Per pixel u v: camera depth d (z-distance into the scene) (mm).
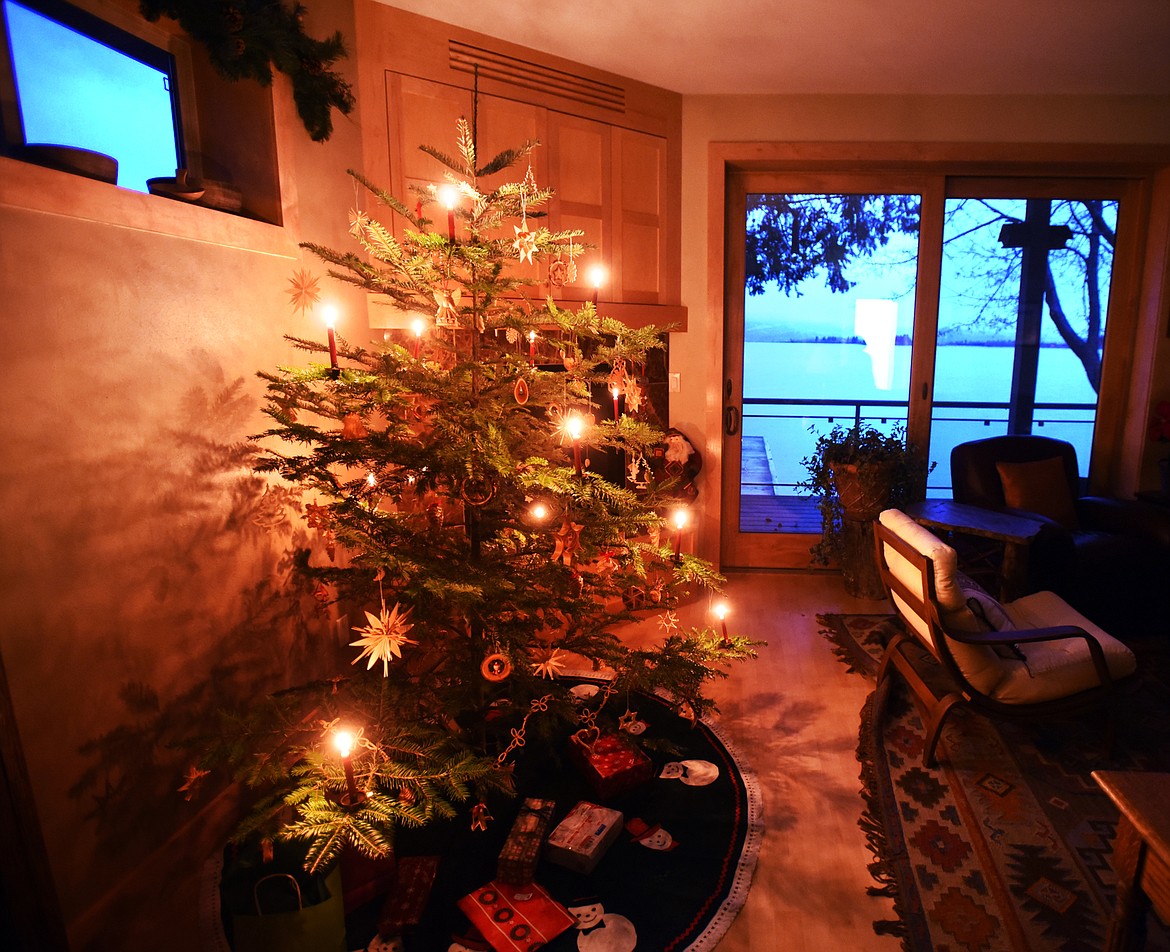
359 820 1589
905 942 1717
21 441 1448
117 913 1686
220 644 2057
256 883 1488
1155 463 4051
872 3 2648
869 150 3777
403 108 2715
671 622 2441
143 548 1771
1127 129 3719
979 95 3723
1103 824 2100
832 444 3865
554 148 3174
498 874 1865
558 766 2299
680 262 3836
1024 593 3221
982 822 2113
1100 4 2648
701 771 2375
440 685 2316
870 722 2627
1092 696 2303
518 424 2012
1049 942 1682
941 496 4391
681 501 2365
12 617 1429
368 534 1968
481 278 1838
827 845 2043
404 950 1699
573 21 2803
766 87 3609
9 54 1721
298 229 2373
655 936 1730
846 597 3922
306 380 1820
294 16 2143
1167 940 1676
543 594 2078
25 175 1462
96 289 1627
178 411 1883
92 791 1626
